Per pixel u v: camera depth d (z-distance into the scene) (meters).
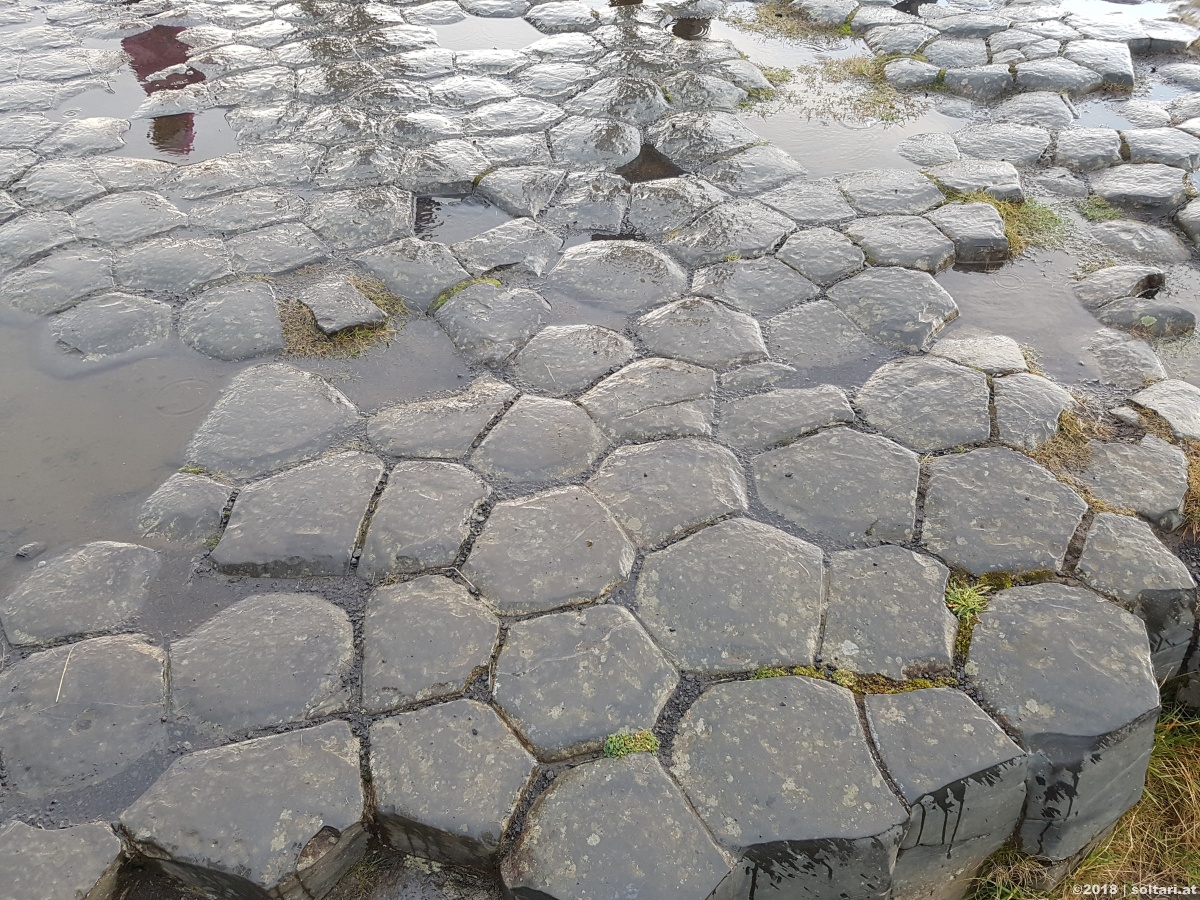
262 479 2.95
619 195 4.51
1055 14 6.74
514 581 2.57
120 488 2.96
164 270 3.97
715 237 4.16
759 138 5.11
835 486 2.85
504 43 6.54
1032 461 2.91
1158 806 2.43
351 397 3.31
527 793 2.12
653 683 2.32
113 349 3.56
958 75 5.69
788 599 2.51
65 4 7.42
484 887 2.12
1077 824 2.22
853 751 2.17
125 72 6.11
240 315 3.68
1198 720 2.61
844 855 2.03
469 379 3.39
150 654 2.43
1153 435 3.01
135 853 2.06
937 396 3.19
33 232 4.25
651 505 2.81
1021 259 4.04
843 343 3.50
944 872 2.24
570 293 3.85
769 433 3.08
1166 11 6.83
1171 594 2.50
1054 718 2.21
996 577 2.56
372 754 2.18
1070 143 4.93
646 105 5.43
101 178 4.75
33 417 3.25
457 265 3.99
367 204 4.43
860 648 2.39
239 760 2.17
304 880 2.04
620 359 3.45
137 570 2.67
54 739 2.22
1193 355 3.45
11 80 5.95
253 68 6.11
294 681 2.34
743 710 2.26
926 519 2.74
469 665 2.36
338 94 5.68
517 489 2.88
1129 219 4.30
